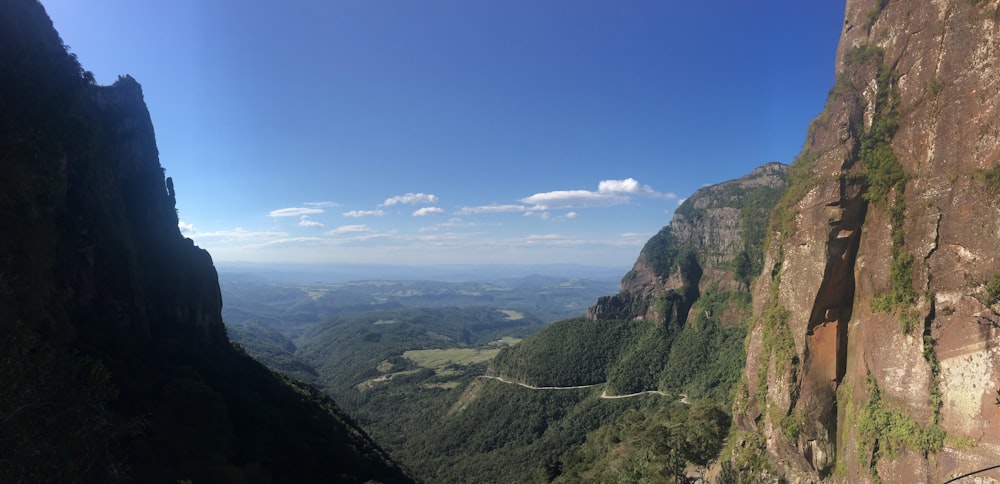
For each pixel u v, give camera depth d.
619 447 85.06
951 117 29.39
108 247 69.44
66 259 61.41
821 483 36.03
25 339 20.50
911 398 29.06
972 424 25.75
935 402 27.69
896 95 34.31
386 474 88.25
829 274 36.16
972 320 26.48
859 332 34.34
